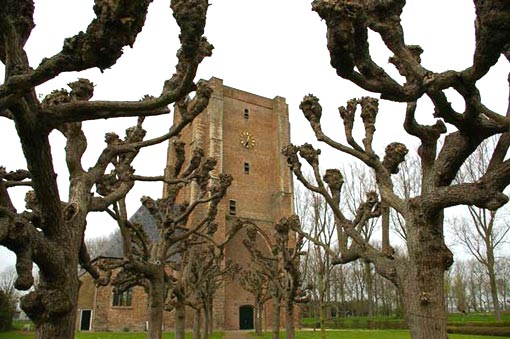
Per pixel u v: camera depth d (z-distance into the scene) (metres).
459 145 6.48
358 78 5.72
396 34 6.26
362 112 8.95
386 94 5.93
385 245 8.09
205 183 12.75
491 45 5.02
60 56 3.89
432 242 6.39
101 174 6.80
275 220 47.97
